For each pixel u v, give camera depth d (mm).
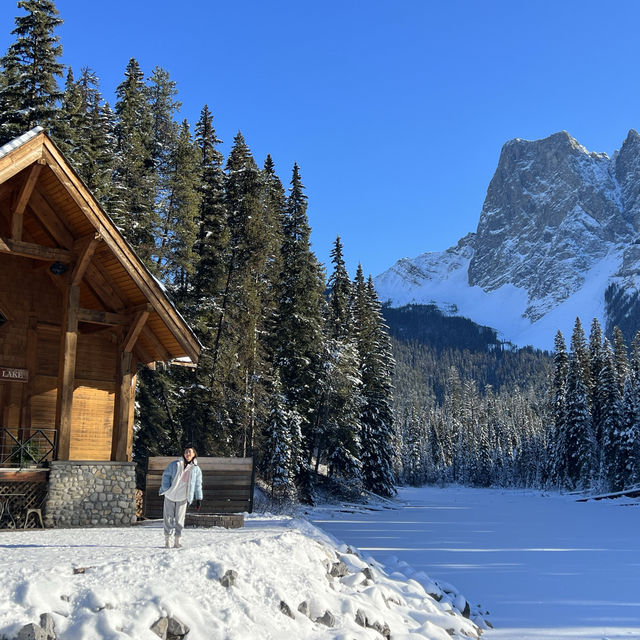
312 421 49781
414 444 153875
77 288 19047
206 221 42406
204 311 39969
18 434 19453
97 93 42875
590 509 62062
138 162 38406
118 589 8727
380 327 68375
